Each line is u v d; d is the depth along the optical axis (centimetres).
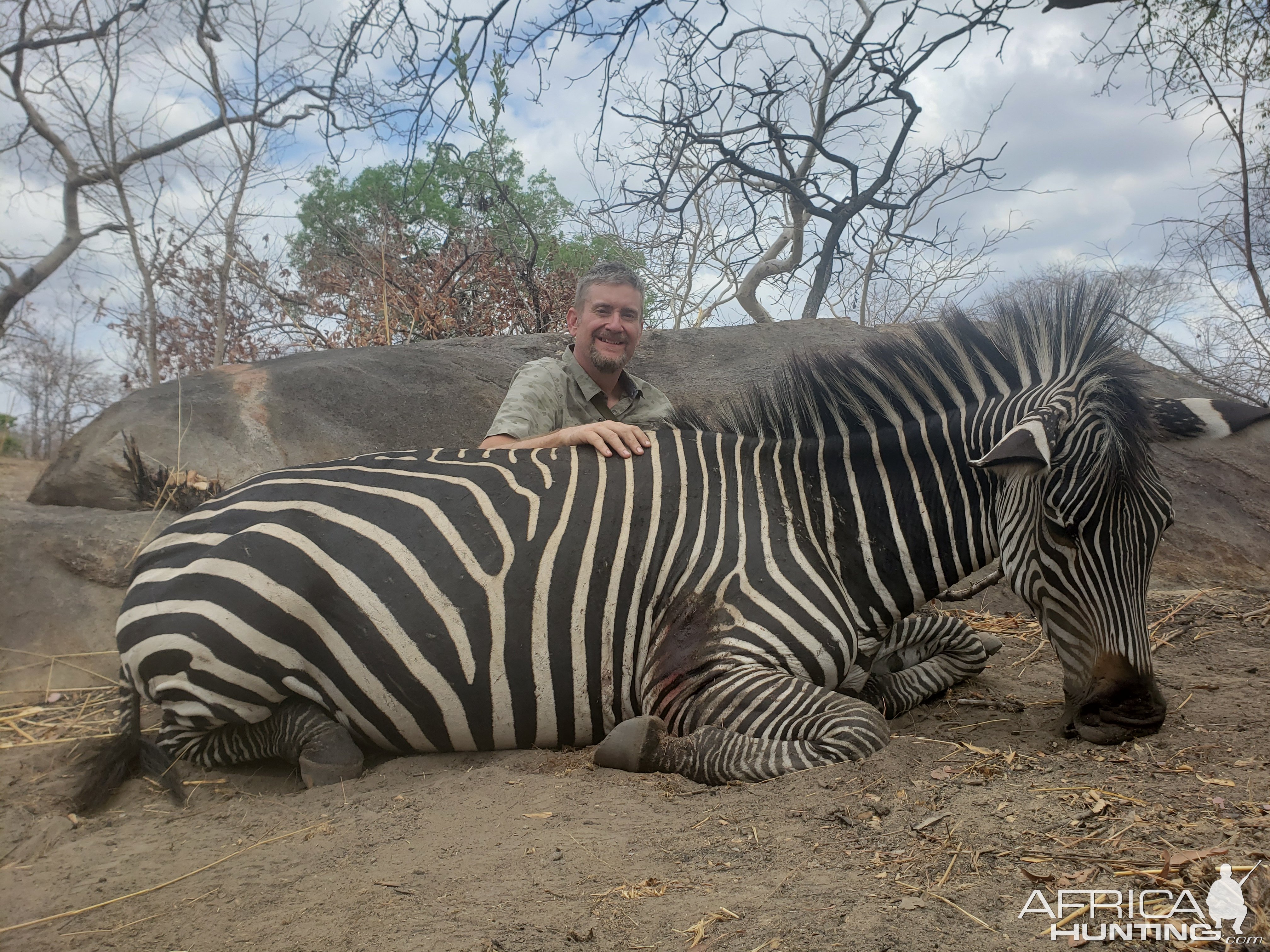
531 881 191
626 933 167
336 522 286
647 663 286
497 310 906
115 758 270
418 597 279
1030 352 294
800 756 249
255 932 177
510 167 1045
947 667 351
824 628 280
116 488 461
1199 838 185
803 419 316
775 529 293
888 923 161
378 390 548
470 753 294
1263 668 359
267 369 548
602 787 250
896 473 301
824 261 757
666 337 631
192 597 277
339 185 1141
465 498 292
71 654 370
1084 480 254
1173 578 500
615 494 297
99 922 185
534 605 282
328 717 288
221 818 249
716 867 191
